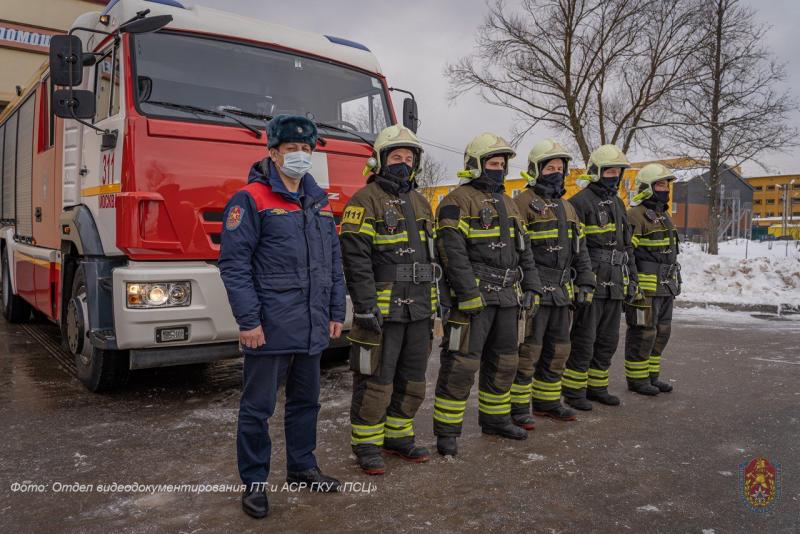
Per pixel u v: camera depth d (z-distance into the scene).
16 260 8.16
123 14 4.77
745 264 13.23
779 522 3.04
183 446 3.99
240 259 2.99
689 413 4.91
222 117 4.80
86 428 4.33
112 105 4.76
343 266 3.62
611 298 4.99
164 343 4.47
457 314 3.97
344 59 5.82
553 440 4.25
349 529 2.93
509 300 4.11
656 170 5.50
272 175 3.08
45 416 4.60
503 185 4.27
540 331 4.55
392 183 3.69
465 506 3.19
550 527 2.97
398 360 3.85
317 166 5.03
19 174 8.00
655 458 3.90
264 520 3.01
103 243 4.76
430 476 3.59
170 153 4.48
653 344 5.53
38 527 2.93
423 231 3.80
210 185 4.59
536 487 3.44
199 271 4.53
